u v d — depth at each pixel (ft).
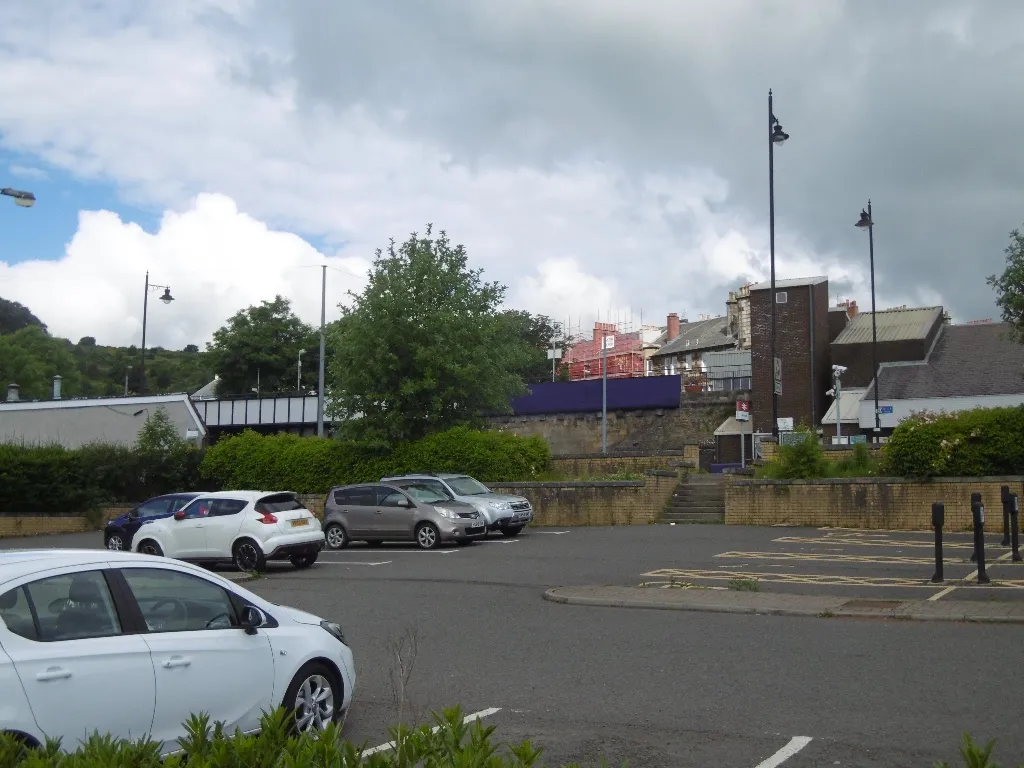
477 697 30.14
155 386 334.44
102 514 121.60
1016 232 89.15
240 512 67.36
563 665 34.55
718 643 37.68
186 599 23.03
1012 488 80.38
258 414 181.27
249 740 15.83
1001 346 150.30
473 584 57.52
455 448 110.22
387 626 43.62
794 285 159.63
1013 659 33.14
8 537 111.55
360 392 115.85
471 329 118.83
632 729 26.14
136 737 20.68
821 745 24.16
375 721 27.71
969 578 52.60
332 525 85.35
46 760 15.16
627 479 105.91
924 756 23.08
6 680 18.83
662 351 241.96
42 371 249.14
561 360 255.09
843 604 44.62
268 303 244.01
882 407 140.05
